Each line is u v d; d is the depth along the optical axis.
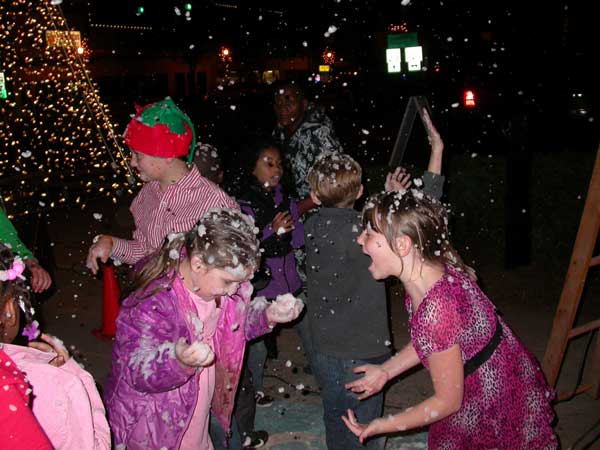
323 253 2.81
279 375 4.57
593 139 13.62
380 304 2.82
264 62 29.09
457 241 7.35
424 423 2.12
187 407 2.16
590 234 3.54
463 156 7.44
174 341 2.10
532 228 6.70
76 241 8.48
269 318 2.35
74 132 13.40
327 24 21.45
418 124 11.66
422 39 9.98
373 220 2.16
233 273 2.00
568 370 4.55
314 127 4.33
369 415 2.91
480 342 2.10
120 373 2.09
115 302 5.31
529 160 6.52
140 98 26.88
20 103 13.42
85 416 1.68
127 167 11.39
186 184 2.74
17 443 1.37
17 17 13.38
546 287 6.24
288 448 3.64
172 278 2.10
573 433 3.75
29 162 12.09
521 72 10.55
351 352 2.82
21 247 3.30
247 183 3.51
